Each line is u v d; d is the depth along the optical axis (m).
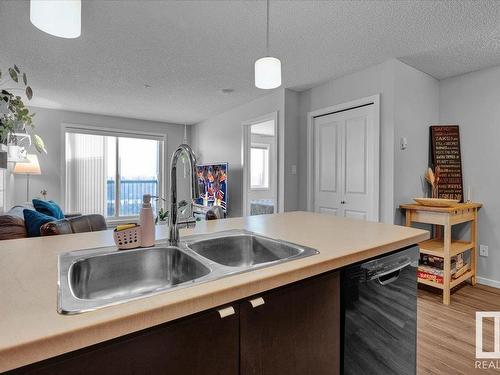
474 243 2.96
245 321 0.74
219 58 2.82
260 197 8.29
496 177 2.97
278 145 3.82
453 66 3.00
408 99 2.97
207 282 0.72
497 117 2.97
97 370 0.54
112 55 2.76
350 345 1.00
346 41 2.47
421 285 2.94
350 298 1.00
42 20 1.00
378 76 2.94
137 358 0.58
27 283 0.72
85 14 2.09
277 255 1.19
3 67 3.01
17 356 0.45
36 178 4.73
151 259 1.10
